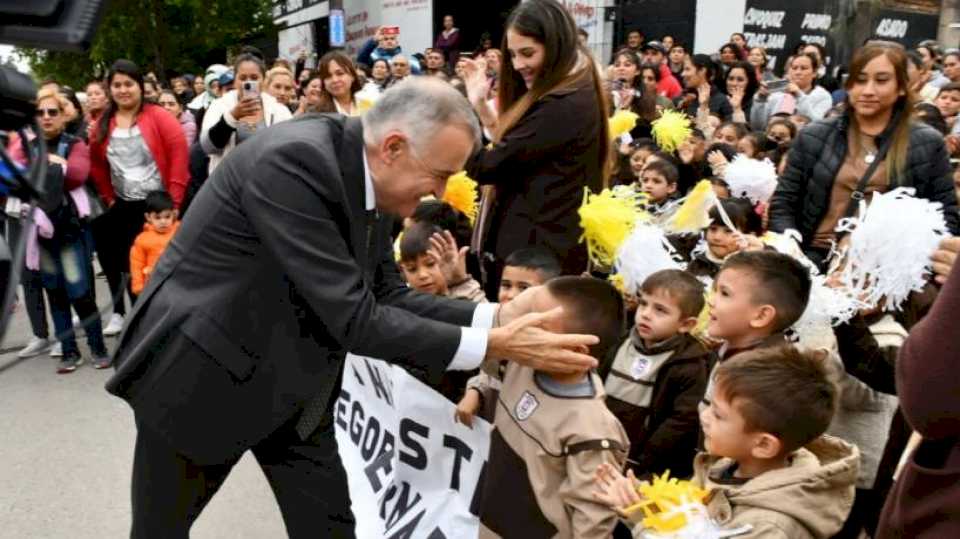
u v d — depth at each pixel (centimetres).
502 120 313
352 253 197
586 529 200
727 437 189
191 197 566
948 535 125
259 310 194
